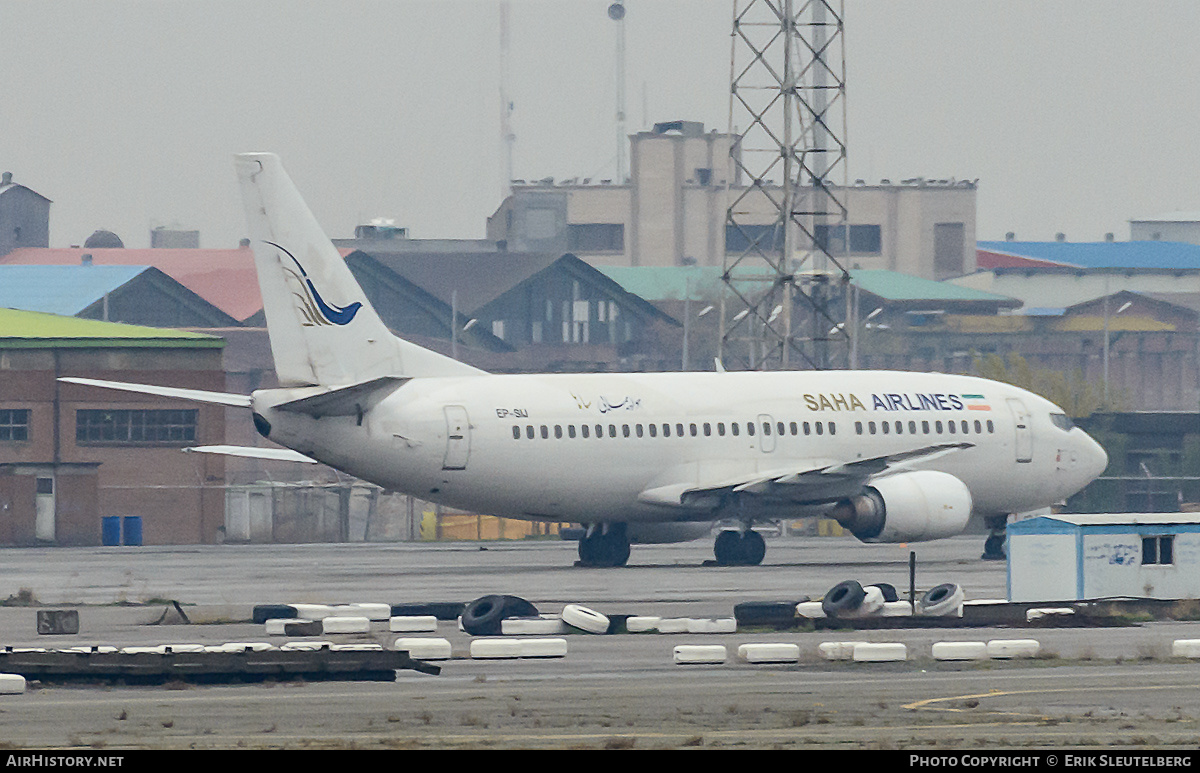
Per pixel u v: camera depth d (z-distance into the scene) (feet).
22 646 425.28
